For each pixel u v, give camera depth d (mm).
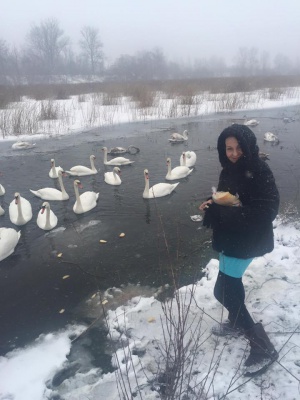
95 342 4398
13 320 5047
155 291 5422
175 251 6719
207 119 22969
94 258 6707
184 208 8953
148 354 3918
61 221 8562
